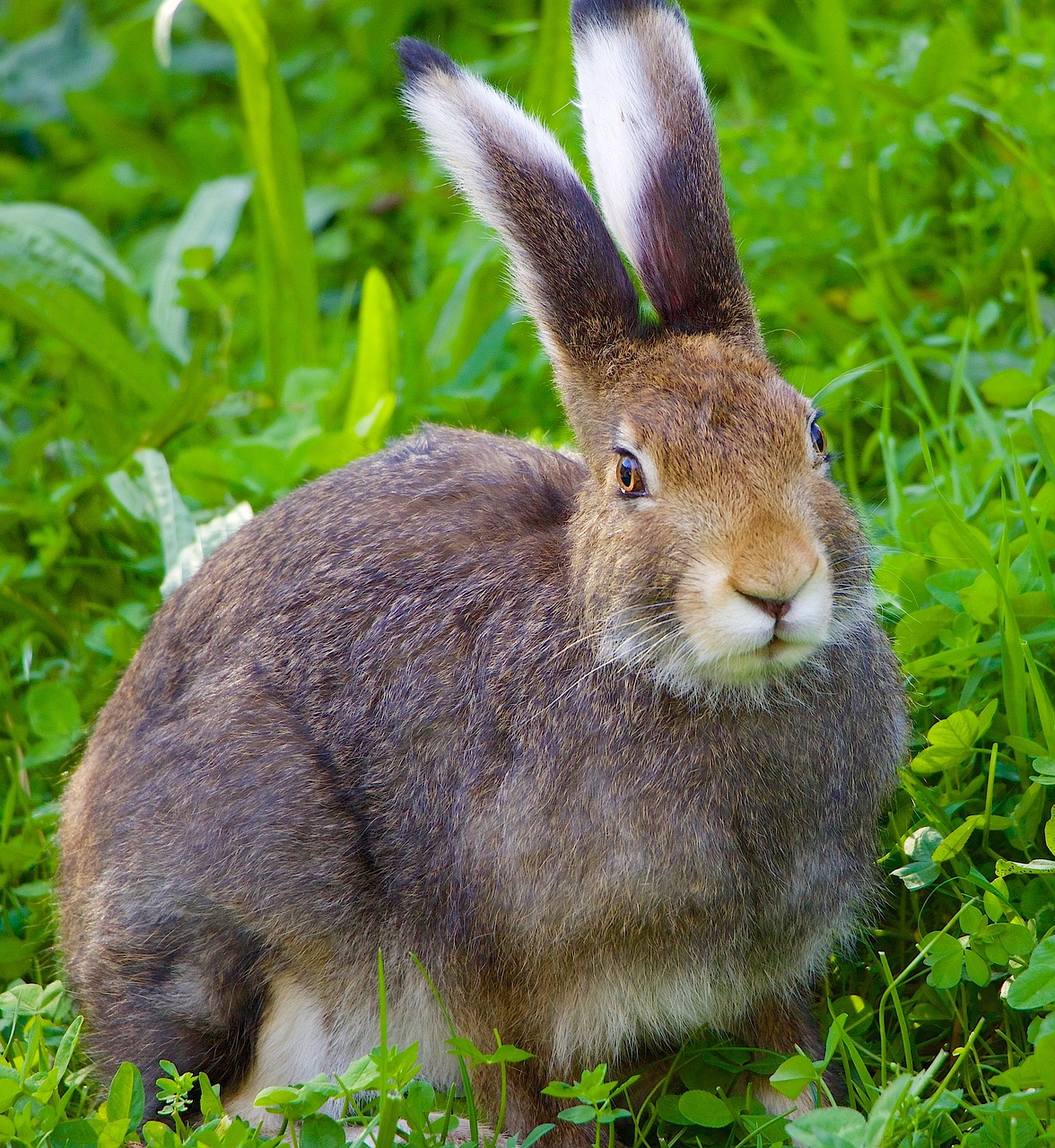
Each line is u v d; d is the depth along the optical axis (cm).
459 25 1834
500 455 931
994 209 1290
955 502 1035
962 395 1225
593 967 815
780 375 828
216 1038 882
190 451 1220
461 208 1574
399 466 928
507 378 1357
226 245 1557
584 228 846
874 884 874
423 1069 877
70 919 938
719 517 741
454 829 823
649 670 776
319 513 918
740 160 1436
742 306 859
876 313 1261
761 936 820
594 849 794
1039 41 1426
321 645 871
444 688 832
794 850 812
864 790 833
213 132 1822
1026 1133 693
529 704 809
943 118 1343
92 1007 899
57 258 1427
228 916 857
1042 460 949
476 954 833
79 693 1164
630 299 847
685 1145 817
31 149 1933
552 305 848
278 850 845
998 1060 802
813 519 754
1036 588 943
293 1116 732
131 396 1437
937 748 860
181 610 954
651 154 858
